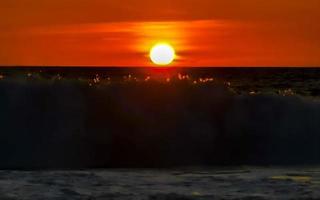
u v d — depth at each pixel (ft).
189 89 161.89
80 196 84.07
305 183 97.55
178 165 142.92
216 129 155.12
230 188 92.73
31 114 153.48
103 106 156.35
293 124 157.17
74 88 159.94
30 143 147.43
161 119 155.02
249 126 156.35
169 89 161.99
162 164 144.36
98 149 148.25
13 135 148.66
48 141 148.25
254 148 152.25
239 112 158.71
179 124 154.20
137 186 94.38
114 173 114.11
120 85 161.89
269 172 119.14
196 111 157.89
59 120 152.87
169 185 96.07
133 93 159.43
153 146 149.38
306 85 479.82
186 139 151.84
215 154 149.79
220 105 159.84
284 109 160.45
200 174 115.14
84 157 146.51
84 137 150.00
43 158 144.15
